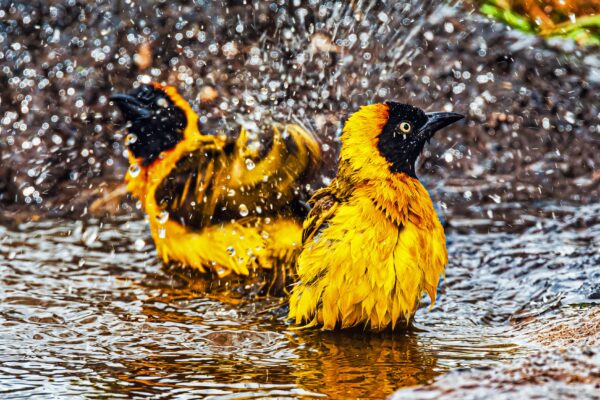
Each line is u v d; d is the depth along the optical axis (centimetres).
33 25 1734
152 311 938
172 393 705
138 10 1767
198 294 999
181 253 1065
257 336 855
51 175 1430
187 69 1623
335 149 1350
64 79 1634
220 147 1084
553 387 610
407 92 1589
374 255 822
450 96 1592
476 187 1391
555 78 1644
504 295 977
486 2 1755
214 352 809
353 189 856
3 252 1159
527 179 1411
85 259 1130
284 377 739
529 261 1073
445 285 1013
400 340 837
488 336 848
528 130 1535
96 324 894
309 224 891
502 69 1656
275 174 1048
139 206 1305
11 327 879
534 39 1712
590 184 1388
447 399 600
